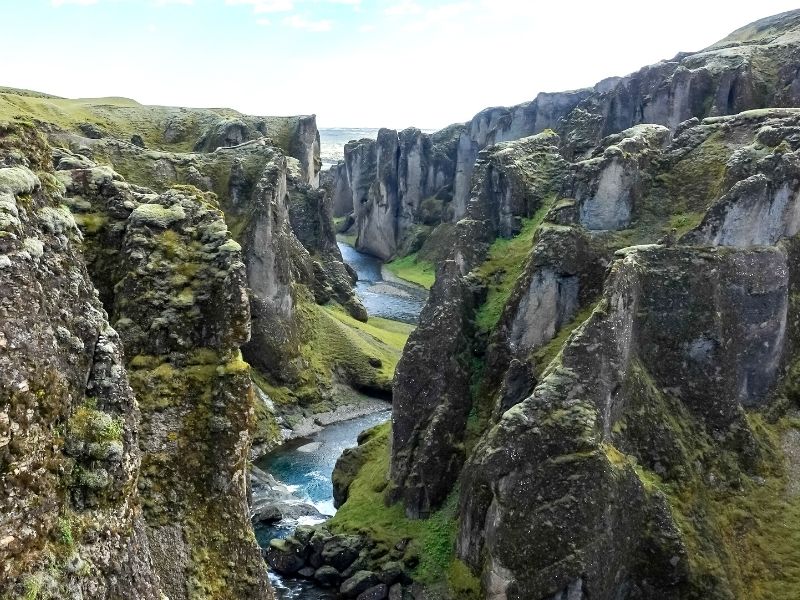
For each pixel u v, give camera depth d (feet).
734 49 382.83
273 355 294.46
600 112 406.82
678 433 138.21
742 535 131.44
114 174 94.99
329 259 433.07
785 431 150.92
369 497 176.76
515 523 124.67
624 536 123.03
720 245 149.07
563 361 133.49
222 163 329.72
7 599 44.04
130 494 59.26
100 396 58.13
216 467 82.53
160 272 86.79
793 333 157.79
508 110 652.07
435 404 168.45
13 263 48.19
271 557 162.71
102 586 53.01
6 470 45.09
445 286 176.65
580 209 169.17
